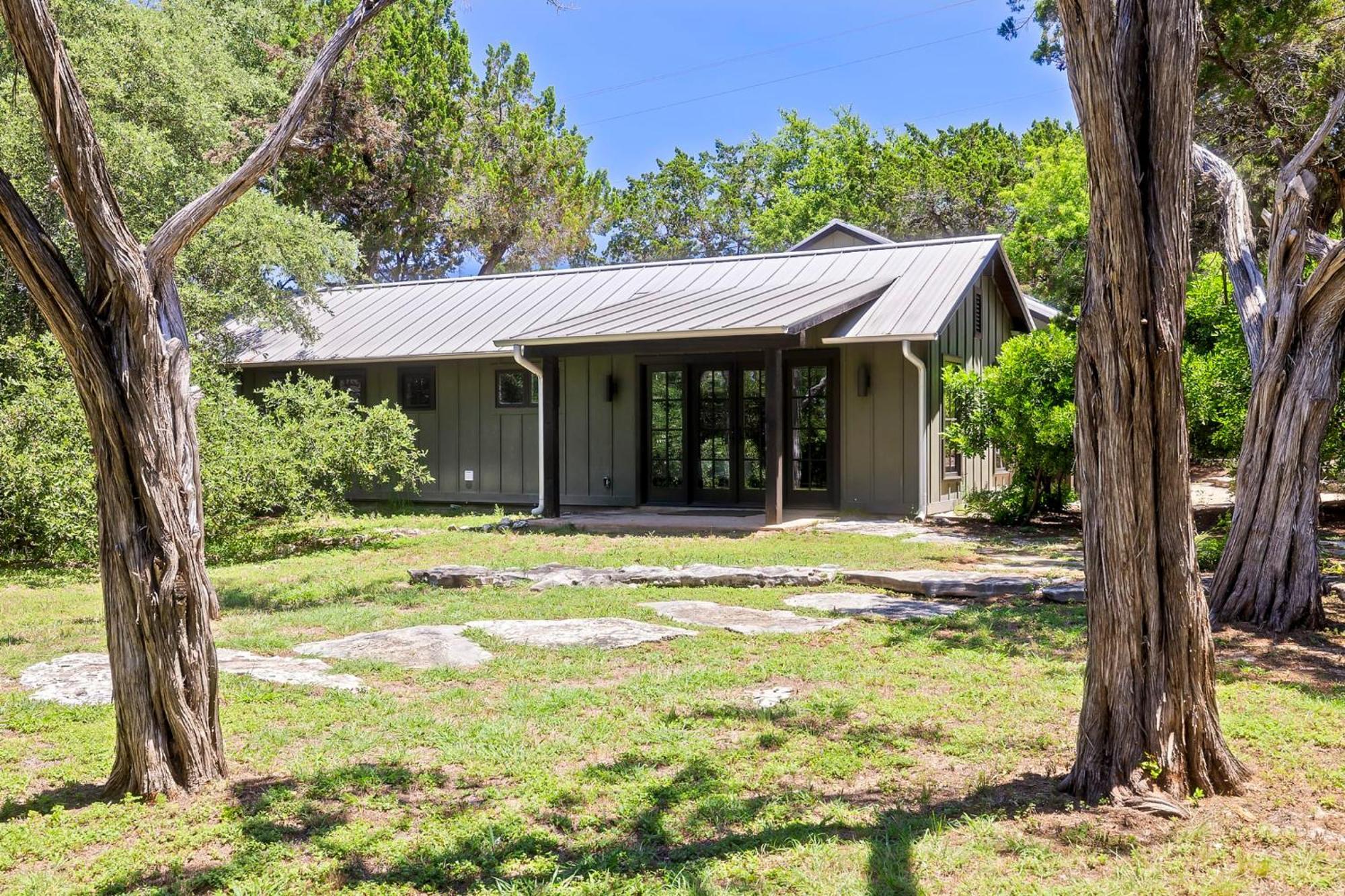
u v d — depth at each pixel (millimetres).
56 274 3926
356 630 7625
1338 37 11617
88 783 4523
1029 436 13695
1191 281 16125
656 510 16234
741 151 55500
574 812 4102
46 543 11547
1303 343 7426
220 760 4504
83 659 6727
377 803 4188
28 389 11406
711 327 13227
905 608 8172
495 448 17656
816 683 5965
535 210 33156
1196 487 18391
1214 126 13320
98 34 15969
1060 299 29844
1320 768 4438
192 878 3533
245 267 16719
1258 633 7359
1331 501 15867
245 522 13125
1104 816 3943
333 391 14602
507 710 5445
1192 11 3861
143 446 4168
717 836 3855
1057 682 5879
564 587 9273
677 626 7543
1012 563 10578
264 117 20047
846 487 15258
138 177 14992
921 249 17578
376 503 18297
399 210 28906
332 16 25641
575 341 14367
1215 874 3434
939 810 4070
